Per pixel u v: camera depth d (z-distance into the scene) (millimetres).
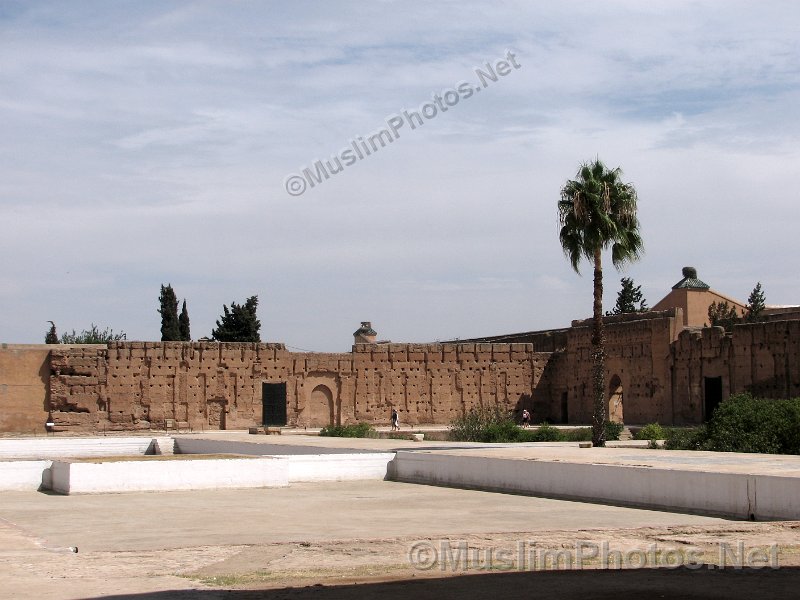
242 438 55438
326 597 15781
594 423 46000
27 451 51469
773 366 56094
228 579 17375
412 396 74438
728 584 16672
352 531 23953
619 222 47781
